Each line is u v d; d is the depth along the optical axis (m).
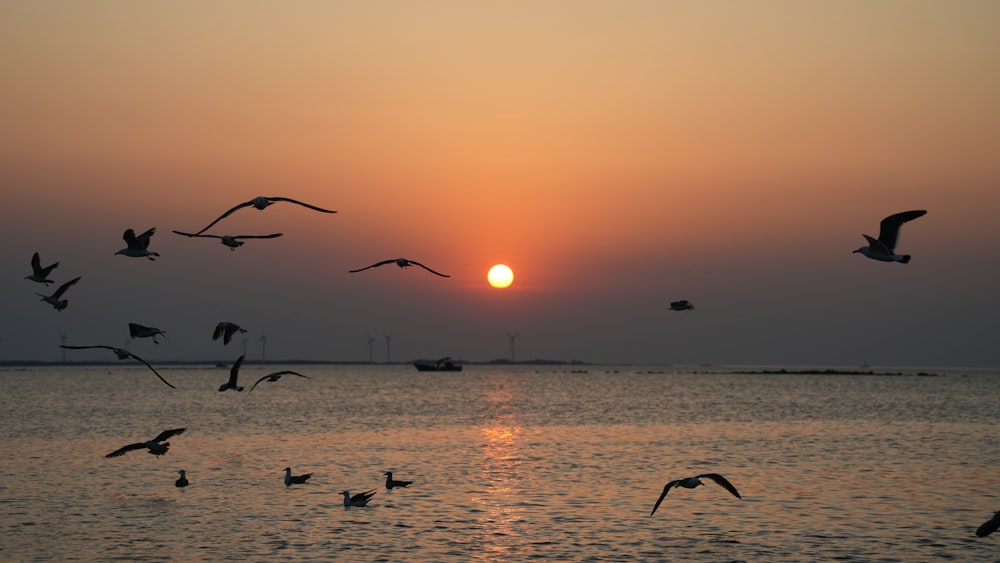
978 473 62.03
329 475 60.97
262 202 23.03
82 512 47.50
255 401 160.12
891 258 27.02
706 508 48.72
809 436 91.56
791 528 43.72
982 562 37.38
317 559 37.97
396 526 44.22
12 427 99.38
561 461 68.94
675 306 45.53
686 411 133.00
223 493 53.34
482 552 39.22
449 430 97.50
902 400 169.00
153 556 38.47
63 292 34.72
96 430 95.56
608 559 38.00
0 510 47.81
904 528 43.66
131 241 31.23
